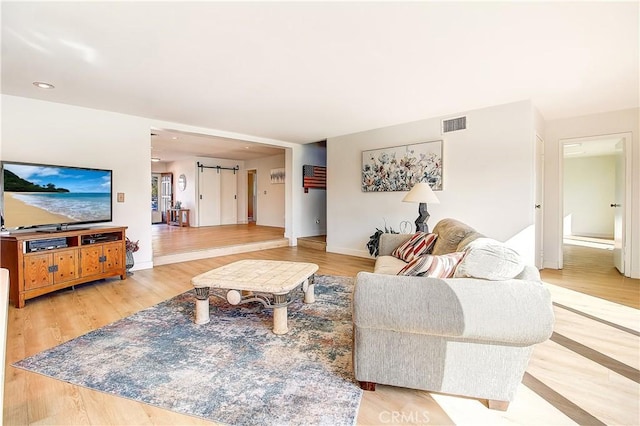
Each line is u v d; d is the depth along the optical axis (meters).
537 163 4.18
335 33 2.16
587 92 3.38
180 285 3.68
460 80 3.02
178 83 3.08
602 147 6.36
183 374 1.82
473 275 1.54
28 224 3.16
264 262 3.16
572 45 2.32
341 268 4.61
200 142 6.71
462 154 4.13
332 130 5.27
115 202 4.16
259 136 5.89
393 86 3.18
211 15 1.93
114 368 1.88
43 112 3.57
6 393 1.64
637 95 3.50
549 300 1.40
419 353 1.59
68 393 1.65
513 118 3.71
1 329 0.83
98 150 4.00
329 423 1.44
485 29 2.11
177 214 9.87
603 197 7.94
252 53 2.45
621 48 2.37
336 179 5.80
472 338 1.49
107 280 3.88
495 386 1.52
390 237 3.53
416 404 1.59
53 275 3.13
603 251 6.04
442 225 3.12
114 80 3.00
